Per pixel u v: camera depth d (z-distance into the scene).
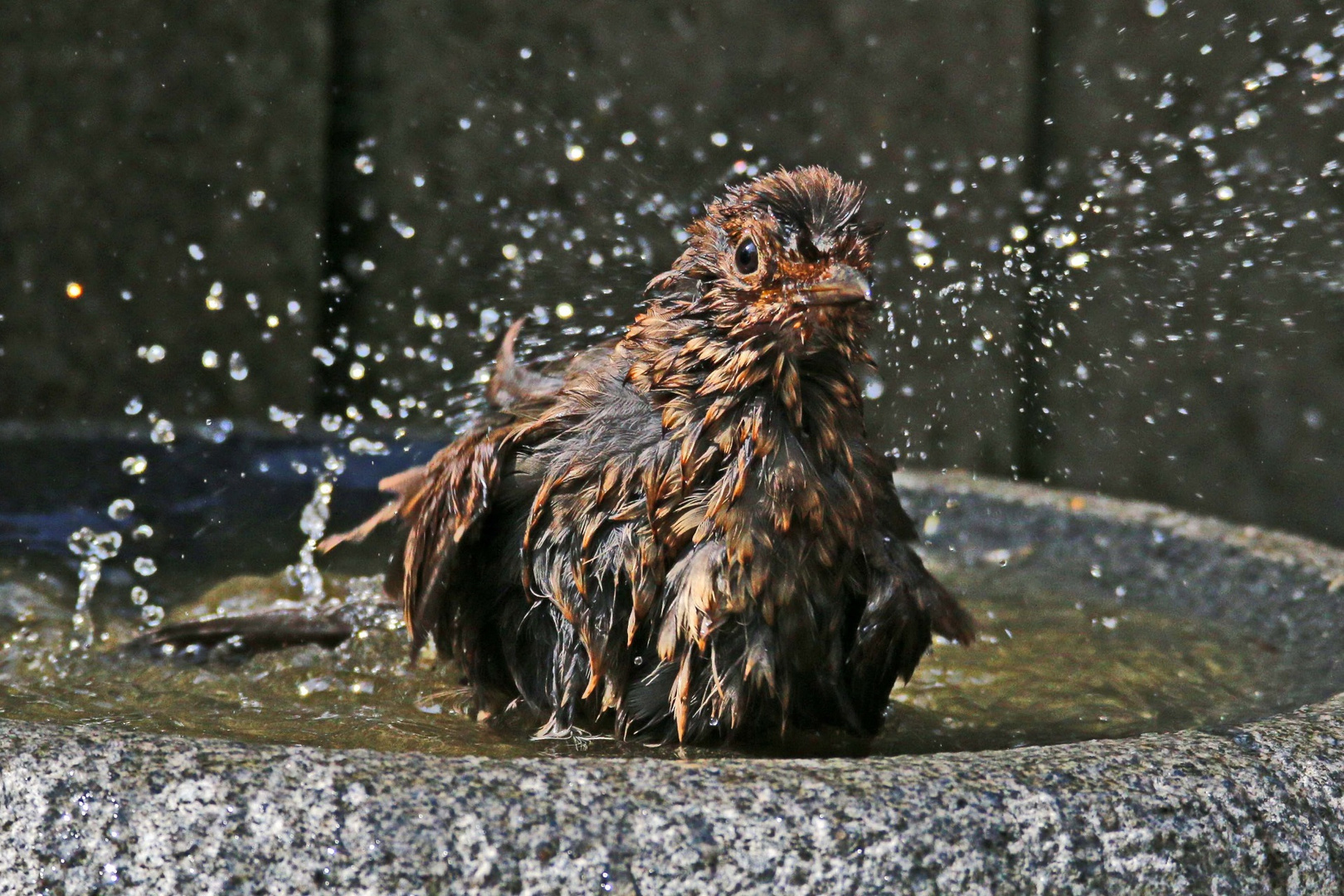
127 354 15.34
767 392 5.46
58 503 9.72
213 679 6.46
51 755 3.80
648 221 16.06
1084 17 16.39
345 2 15.80
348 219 16.00
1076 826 3.87
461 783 3.76
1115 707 6.32
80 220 15.09
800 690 5.64
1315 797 4.17
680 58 16.19
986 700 6.44
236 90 15.34
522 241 15.96
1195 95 16.00
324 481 10.02
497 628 5.93
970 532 9.60
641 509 5.46
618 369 5.74
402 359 15.94
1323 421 16.06
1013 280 15.83
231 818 3.70
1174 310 16.00
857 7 16.41
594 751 5.47
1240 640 7.48
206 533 9.43
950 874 3.77
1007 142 16.38
